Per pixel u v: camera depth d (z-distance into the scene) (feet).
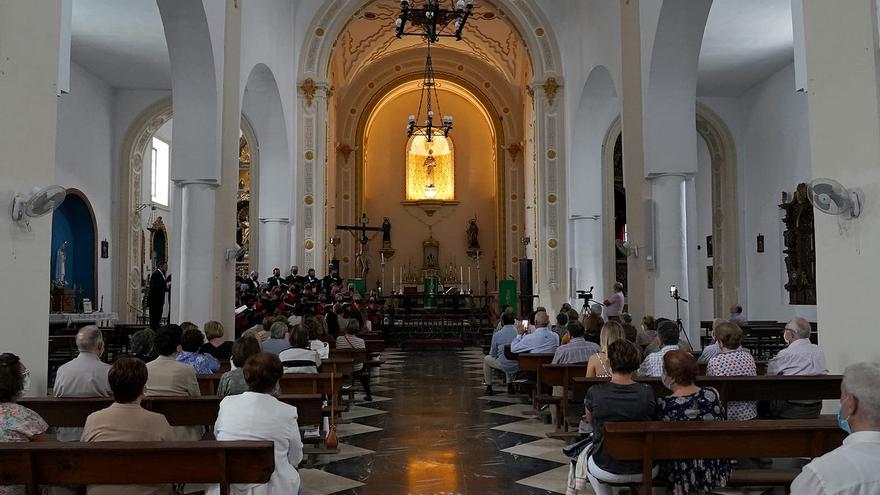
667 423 12.53
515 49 76.59
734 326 19.89
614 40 43.83
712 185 63.62
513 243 83.66
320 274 57.11
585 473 15.03
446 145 94.43
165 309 69.77
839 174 17.71
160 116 61.21
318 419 17.34
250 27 42.86
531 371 29.91
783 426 12.27
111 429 11.82
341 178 85.46
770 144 56.95
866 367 7.97
